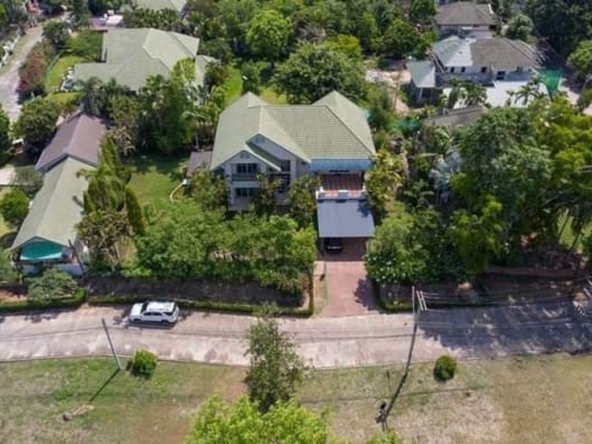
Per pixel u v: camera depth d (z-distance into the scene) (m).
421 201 66.56
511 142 54.19
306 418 34.38
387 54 111.88
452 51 99.81
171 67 93.19
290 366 47.06
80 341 53.19
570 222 69.00
